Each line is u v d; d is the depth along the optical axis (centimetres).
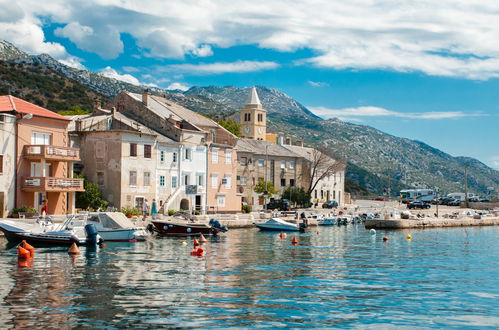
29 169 5928
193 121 8894
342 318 2312
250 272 3412
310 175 12000
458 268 3809
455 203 14312
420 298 2741
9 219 5122
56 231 4625
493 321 2333
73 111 11662
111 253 4212
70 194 6375
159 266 3572
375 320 2298
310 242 5641
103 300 2511
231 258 4091
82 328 2067
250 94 14962
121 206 7088
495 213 10594
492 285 3138
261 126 14825
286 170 11450
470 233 7512
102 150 7256
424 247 5331
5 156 5656
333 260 4125
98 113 8238
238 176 10325
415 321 2303
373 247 5222
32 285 2828
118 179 7112
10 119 5719
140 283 2942
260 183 10088
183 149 8106
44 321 2142
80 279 3025
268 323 2203
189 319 2220
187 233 5834
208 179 8556
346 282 3134
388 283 3139
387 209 11256
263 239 5828
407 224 8338
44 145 5853
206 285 2928
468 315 2423
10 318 2175
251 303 2525
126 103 8438
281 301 2583
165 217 6762
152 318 2220
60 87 18800
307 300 2620
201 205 8350
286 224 7150
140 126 7638
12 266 3459
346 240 5959
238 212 9138
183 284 2941
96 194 6869
